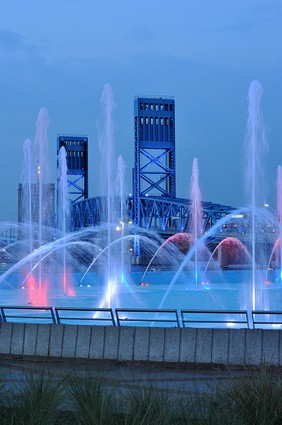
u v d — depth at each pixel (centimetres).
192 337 2212
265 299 8162
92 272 16238
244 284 12362
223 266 17938
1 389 1286
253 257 7412
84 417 1165
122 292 9488
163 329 2242
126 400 1248
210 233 17700
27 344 2358
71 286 11319
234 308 6894
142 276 15550
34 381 1269
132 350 2255
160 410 1141
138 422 1112
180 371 2116
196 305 7244
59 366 2194
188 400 1270
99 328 2298
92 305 7150
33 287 9981
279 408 1175
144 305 7175
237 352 2173
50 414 1177
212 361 2181
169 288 10444
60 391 1245
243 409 1173
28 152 10269
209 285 11994
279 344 2156
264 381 1229
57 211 17300
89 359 2284
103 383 1388
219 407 1169
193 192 14388
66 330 2328
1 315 2506
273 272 15638
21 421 1132
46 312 5178
